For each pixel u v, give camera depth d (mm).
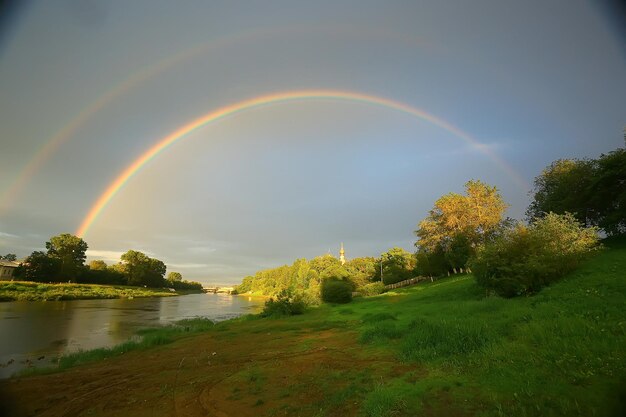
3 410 9391
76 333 29391
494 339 10164
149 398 9484
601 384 6398
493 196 56781
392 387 7895
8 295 71375
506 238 21828
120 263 143875
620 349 7668
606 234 39312
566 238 21125
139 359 15555
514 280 19359
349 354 12617
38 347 22719
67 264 102312
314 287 68750
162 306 72188
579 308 11750
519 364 8062
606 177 35688
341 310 32719
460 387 7414
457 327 11484
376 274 90812
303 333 20094
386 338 13914
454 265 57375
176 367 13211
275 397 8594
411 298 34906
